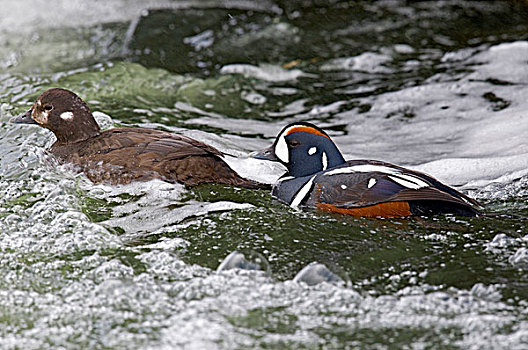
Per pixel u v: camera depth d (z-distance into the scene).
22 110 13.55
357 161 10.23
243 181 10.84
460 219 9.52
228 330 7.15
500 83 15.89
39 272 8.45
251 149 12.73
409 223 9.45
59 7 22.00
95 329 7.26
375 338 6.97
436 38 19.17
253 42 19.25
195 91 16.06
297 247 8.98
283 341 6.95
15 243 9.12
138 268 8.48
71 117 11.17
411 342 6.89
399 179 9.54
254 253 8.70
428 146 12.92
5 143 12.00
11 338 7.14
